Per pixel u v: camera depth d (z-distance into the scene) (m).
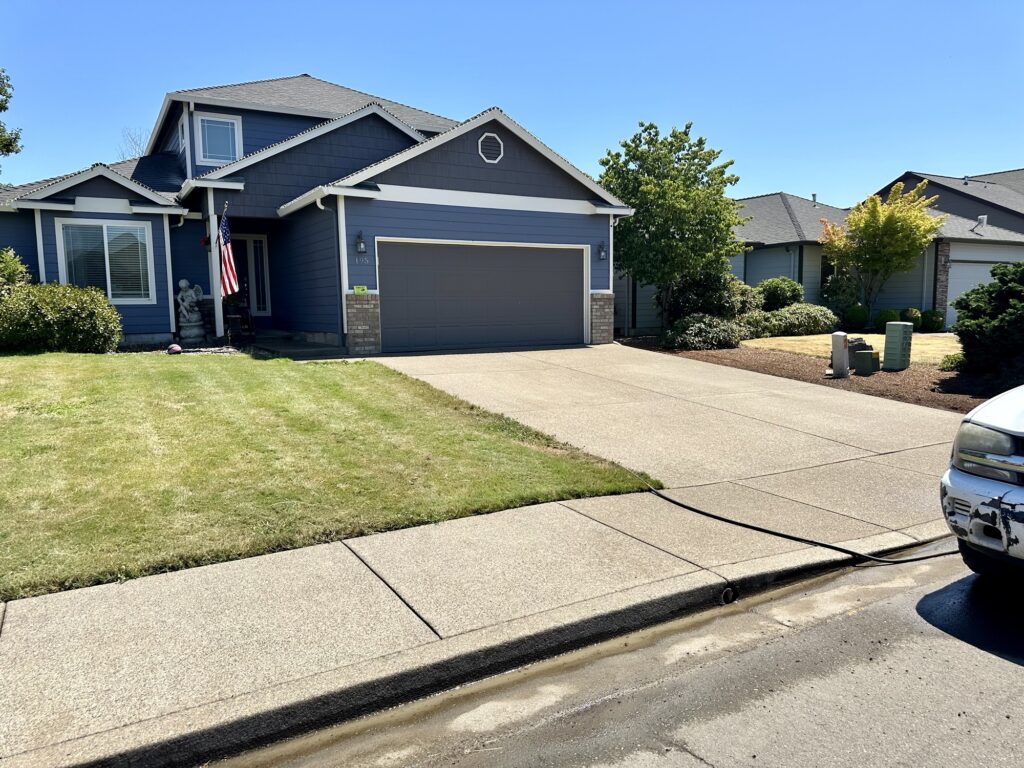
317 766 2.73
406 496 5.36
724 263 18.75
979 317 11.73
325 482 5.51
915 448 7.65
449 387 9.80
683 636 3.78
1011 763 2.66
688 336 15.70
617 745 2.81
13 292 11.37
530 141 14.30
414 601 3.83
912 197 21.98
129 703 2.88
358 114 15.24
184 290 14.08
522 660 3.49
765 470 6.71
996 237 23.83
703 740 2.82
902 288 23.62
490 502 5.36
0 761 2.52
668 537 4.89
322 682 3.05
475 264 14.26
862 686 3.23
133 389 7.95
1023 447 3.76
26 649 3.26
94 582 3.92
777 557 4.57
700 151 18.52
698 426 8.36
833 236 22.41
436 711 3.10
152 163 17.58
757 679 3.30
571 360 13.04
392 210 13.16
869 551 4.80
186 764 2.72
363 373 10.14
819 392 10.81
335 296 13.23
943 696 3.14
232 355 11.89
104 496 4.95
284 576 4.10
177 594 3.84
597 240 15.52
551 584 4.07
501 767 2.68
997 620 3.91
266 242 17.48
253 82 18.59
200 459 5.80
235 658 3.23
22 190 15.16
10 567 3.97
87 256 13.61
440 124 19.16
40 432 6.21
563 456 6.78
